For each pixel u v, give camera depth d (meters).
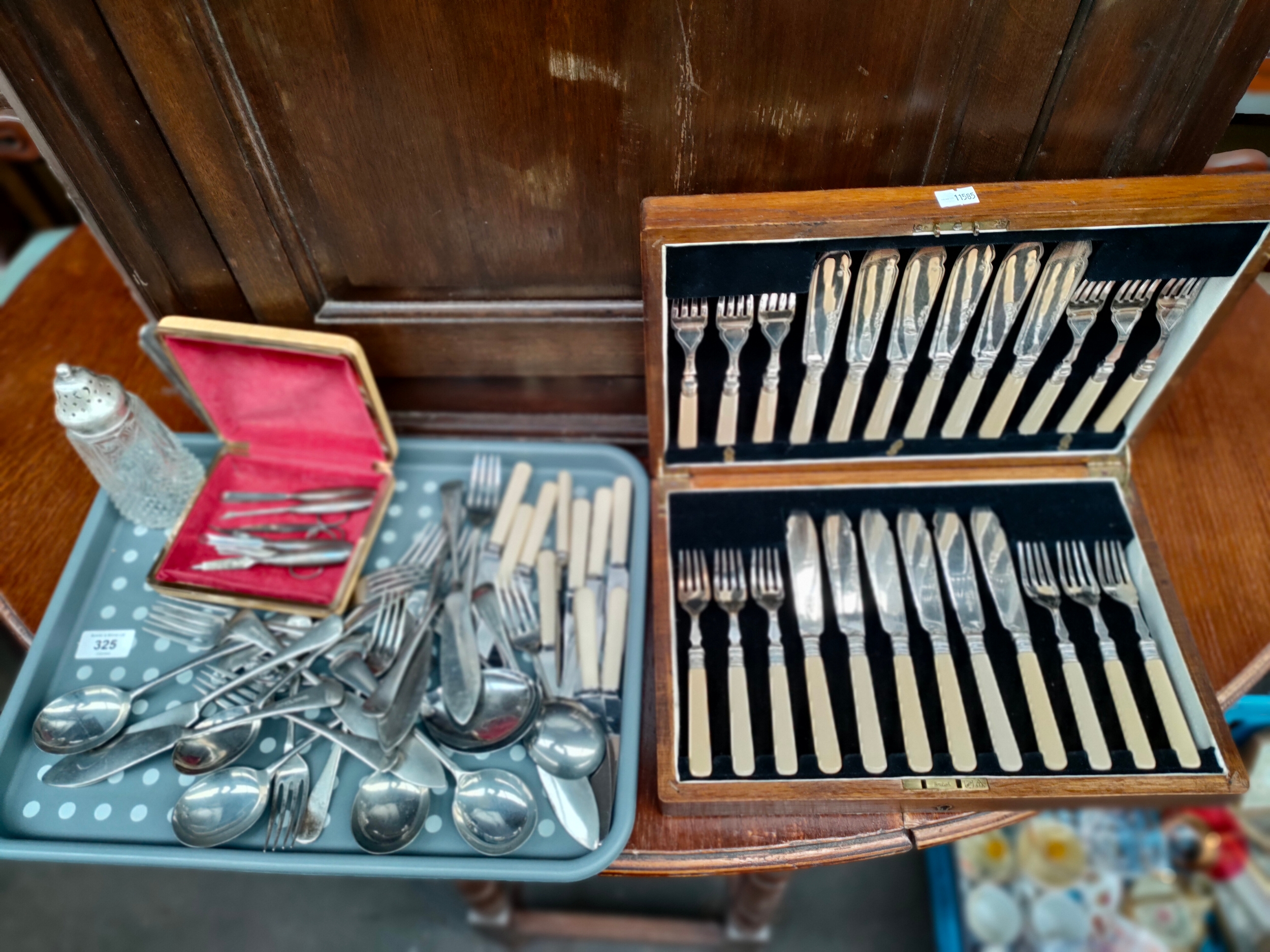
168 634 0.97
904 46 0.77
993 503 1.02
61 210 1.92
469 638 0.94
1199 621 0.96
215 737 0.89
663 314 0.86
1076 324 0.90
